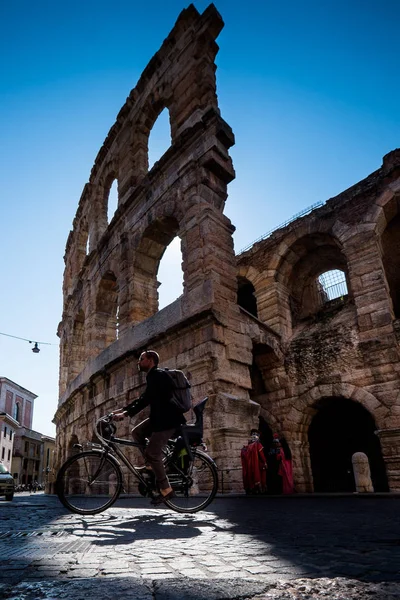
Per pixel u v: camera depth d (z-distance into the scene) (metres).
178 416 5.07
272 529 3.77
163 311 14.45
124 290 17.66
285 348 17.45
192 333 12.62
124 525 4.29
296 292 20.16
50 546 3.00
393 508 5.39
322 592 1.69
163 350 13.66
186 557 2.55
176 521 4.59
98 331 21.17
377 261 15.46
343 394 14.91
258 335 15.89
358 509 5.46
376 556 2.39
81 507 5.41
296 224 18.77
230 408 11.18
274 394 16.86
